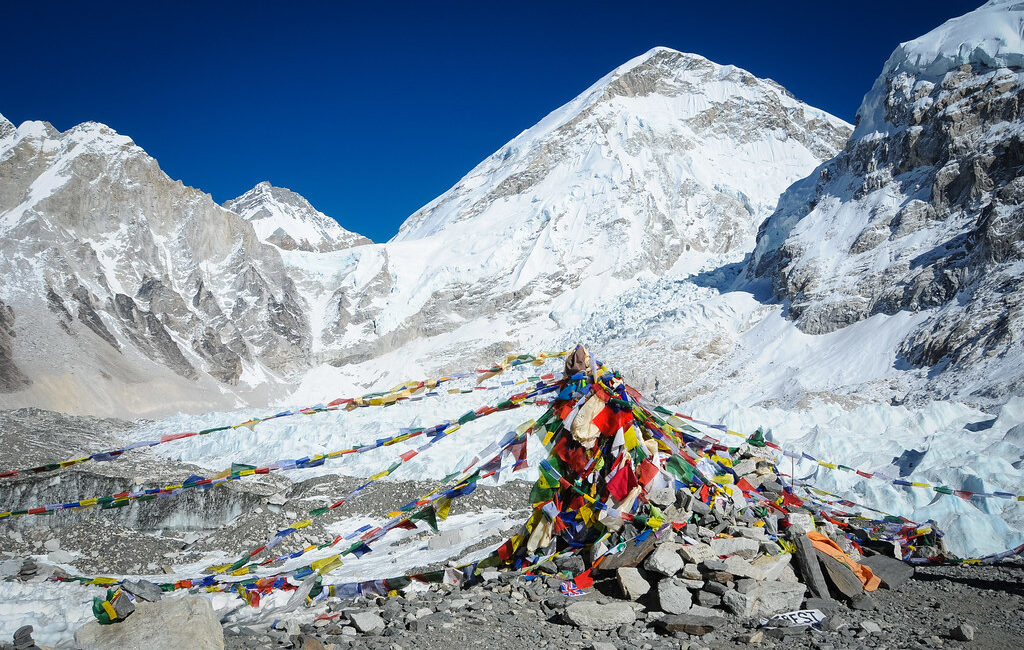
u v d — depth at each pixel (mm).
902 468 17203
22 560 12570
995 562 9773
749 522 8414
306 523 7984
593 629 6656
